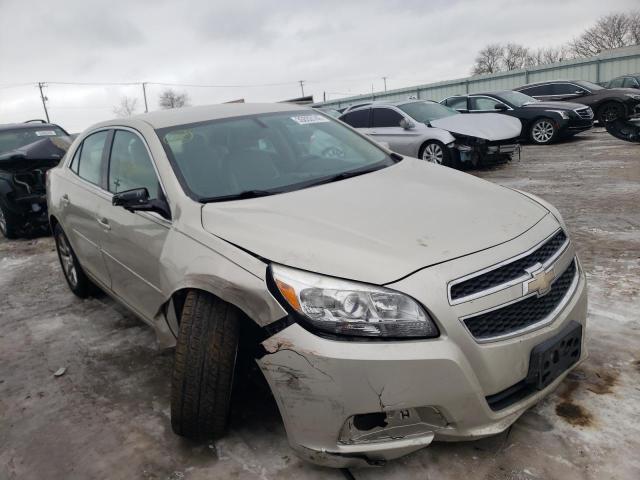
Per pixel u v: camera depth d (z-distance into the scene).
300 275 2.12
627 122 10.86
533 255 2.29
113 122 3.86
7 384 3.41
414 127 10.05
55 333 4.11
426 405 2.02
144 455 2.58
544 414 2.58
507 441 2.42
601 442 2.35
